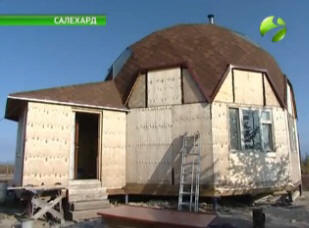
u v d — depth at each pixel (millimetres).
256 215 8828
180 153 13336
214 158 12766
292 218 10797
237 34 17125
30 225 8828
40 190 10828
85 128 17172
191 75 13703
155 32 16953
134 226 6012
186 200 13266
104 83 15516
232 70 14078
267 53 17531
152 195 14125
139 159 14031
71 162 12688
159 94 14188
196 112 13344
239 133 13625
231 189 12805
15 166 15344
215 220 5711
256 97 14352
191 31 16047
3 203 14438
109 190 13492
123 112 14570
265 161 13906
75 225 10117
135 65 15625
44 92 12508
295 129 17891
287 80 16969
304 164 24672
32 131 11836
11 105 13438
